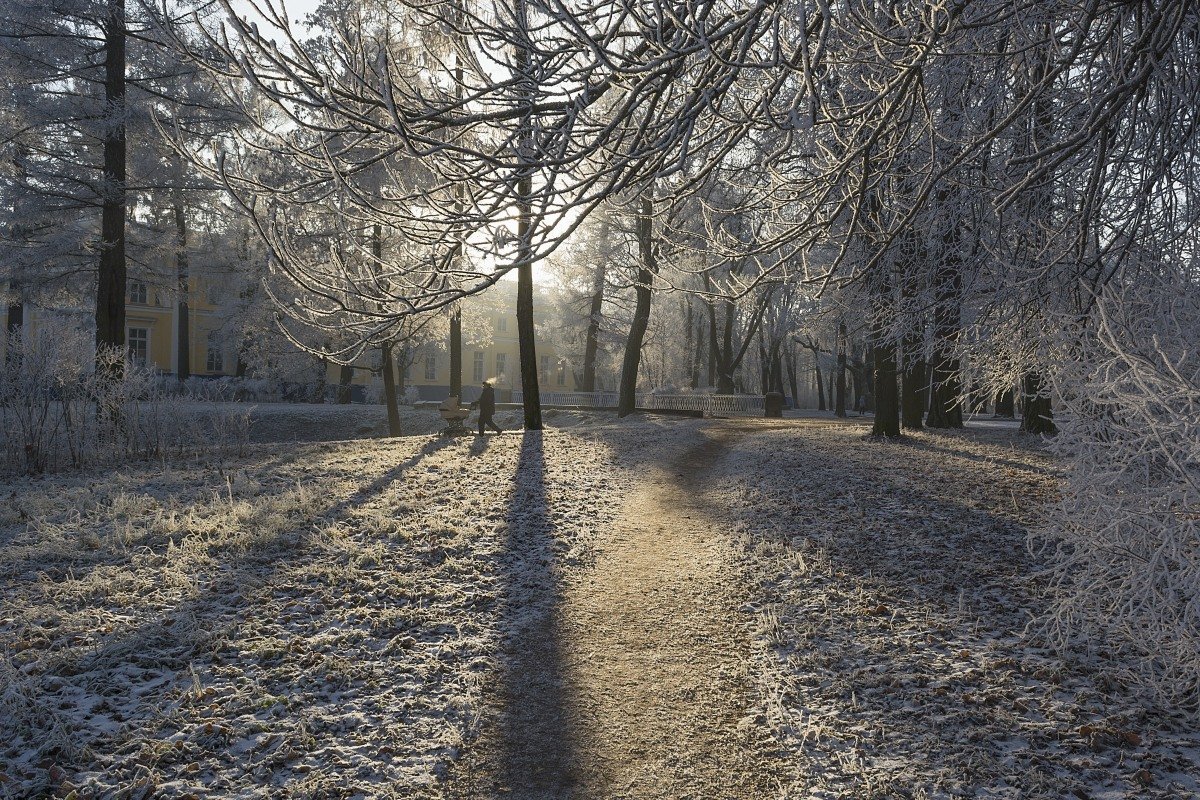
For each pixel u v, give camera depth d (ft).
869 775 13.67
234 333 106.63
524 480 40.65
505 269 11.50
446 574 24.67
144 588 22.11
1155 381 11.74
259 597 21.63
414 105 12.13
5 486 38.73
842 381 137.28
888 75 13.25
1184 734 14.65
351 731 14.88
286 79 11.14
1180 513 13.16
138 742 13.80
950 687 16.98
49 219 63.87
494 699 16.60
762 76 13.80
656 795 13.30
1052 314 16.93
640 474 44.60
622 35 11.31
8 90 51.01
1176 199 17.65
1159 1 15.03
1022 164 18.29
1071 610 17.15
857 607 22.34
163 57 52.26
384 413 110.52
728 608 22.50
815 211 13.76
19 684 15.19
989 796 12.78
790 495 37.70
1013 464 45.91
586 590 23.90
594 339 136.05
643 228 67.67
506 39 11.70
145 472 42.93
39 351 46.09
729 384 131.23
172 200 60.13
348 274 11.72
